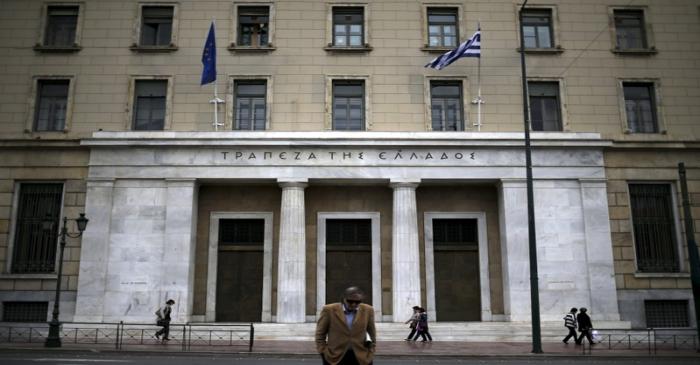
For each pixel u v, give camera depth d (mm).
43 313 26734
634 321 26766
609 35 29922
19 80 28891
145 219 27125
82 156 27922
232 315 27969
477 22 29812
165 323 23344
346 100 29109
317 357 18719
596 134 27906
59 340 21031
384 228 28688
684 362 18078
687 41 30047
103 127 28422
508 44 29594
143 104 29016
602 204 27578
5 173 27797
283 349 20391
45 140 27812
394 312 26531
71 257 26938
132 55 29156
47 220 24797
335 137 27234
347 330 7352
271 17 29547
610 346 22453
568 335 23766
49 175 27750
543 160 27875
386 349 20703
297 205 27156
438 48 29312
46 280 26828
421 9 29828
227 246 28609
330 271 28531
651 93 29797
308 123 28500
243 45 29641
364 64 29172
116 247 26844
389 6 29859
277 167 27375
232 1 29719
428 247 28562
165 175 27359
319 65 29094
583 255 27141
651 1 30375
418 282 26656
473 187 29234
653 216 28312
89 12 29609
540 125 29125
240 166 27375
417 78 29078
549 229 27312
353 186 28953
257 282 28312
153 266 26703
